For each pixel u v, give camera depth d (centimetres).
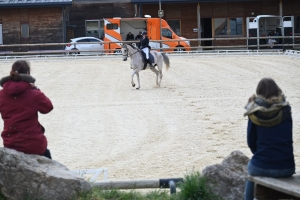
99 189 756
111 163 1232
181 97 2208
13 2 4328
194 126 1658
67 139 1519
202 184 754
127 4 4794
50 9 4400
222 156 1270
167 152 1334
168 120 1762
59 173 712
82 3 4791
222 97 2178
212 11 4597
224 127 1628
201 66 3222
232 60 3509
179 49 4175
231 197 747
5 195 691
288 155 624
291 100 2053
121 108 2000
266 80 630
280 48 4231
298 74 2766
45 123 1753
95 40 4319
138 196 761
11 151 704
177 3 4522
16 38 4419
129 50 2436
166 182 809
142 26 4306
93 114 1897
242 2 4581
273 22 4378
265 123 618
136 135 1556
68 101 2183
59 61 3731
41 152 737
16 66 725
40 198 693
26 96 717
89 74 2995
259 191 638
